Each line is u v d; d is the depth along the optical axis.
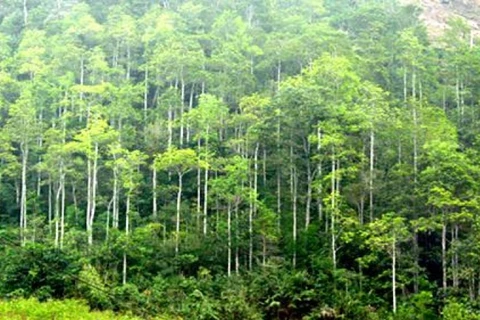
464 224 48.94
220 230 50.44
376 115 53.09
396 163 53.66
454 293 44.09
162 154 56.56
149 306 40.66
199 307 41.12
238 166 50.97
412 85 65.00
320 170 52.41
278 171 54.97
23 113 59.16
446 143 47.94
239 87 65.81
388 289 46.56
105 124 57.09
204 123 57.06
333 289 44.28
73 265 41.22
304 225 53.38
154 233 51.38
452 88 65.31
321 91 56.94
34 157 62.38
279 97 56.00
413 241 47.69
